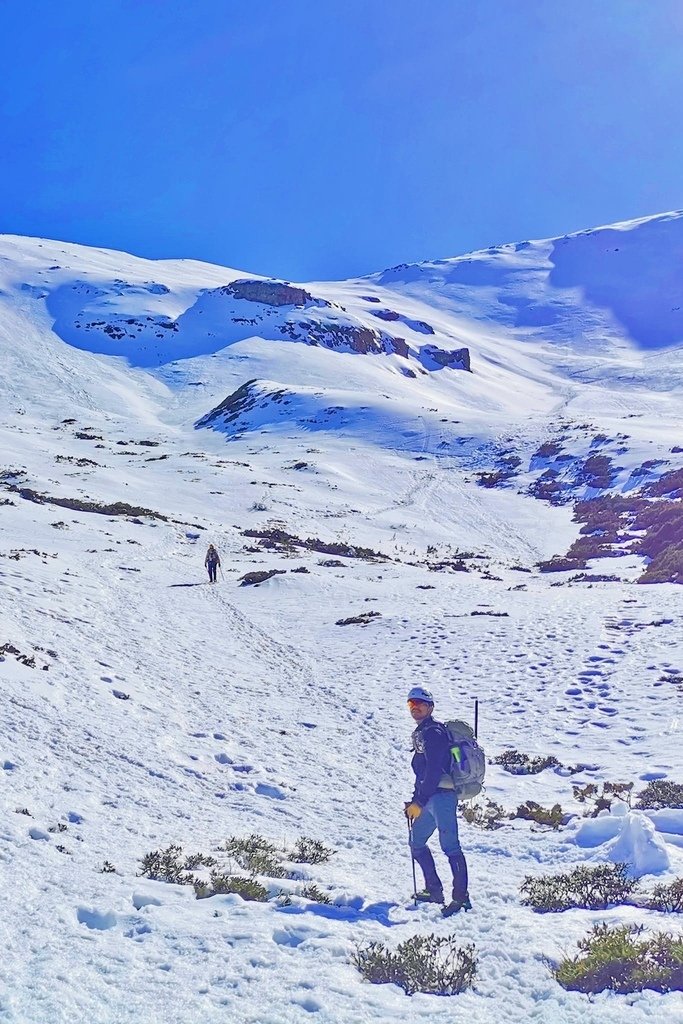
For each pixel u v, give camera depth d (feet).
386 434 325.21
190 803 35.65
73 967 16.94
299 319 570.46
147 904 21.95
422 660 69.31
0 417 364.79
